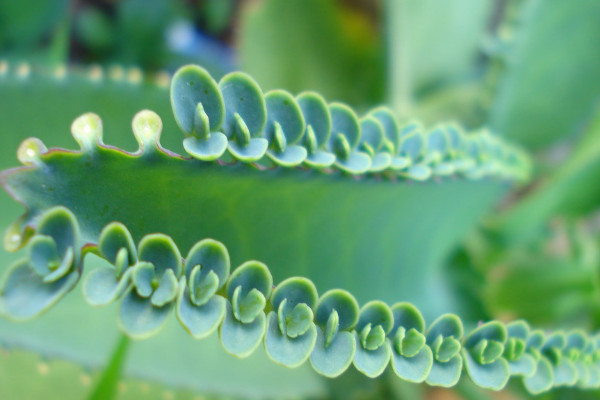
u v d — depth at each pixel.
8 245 0.10
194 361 0.18
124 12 0.39
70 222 0.10
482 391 0.22
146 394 0.17
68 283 0.10
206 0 0.44
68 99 0.17
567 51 0.23
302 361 0.11
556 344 0.13
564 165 0.24
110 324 0.18
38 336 0.16
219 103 0.11
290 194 0.12
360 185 0.13
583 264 0.24
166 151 0.11
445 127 0.15
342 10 0.39
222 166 0.11
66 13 0.33
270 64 0.28
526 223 0.25
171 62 0.40
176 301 0.10
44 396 0.17
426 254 0.18
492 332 0.12
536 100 0.24
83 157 0.10
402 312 0.11
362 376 0.22
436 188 0.15
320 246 0.14
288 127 0.12
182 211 0.12
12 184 0.10
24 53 0.32
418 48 0.27
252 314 0.10
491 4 0.31
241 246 0.13
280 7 0.27
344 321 0.11
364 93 0.30
